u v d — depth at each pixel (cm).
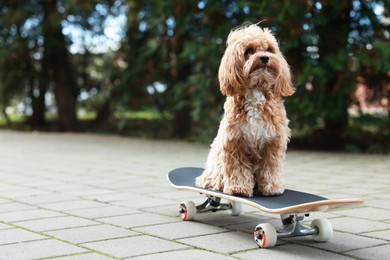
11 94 1753
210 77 1175
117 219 489
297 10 1022
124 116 1656
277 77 420
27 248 388
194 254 374
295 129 1163
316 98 1064
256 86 419
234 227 461
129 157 1012
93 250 384
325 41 1096
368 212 520
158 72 1466
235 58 418
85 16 1537
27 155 1050
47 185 693
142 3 1394
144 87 1507
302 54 1092
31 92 1795
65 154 1067
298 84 1033
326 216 503
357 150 1116
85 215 506
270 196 425
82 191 646
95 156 1031
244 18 1135
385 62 1037
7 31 1641
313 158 1000
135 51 1502
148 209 537
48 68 1723
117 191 646
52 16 1559
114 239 416
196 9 1199
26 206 551
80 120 1908
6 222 475
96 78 1723
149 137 1470
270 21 1063
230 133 426
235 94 425
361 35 1129
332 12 1070
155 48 1320
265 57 410
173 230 447
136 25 1455
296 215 407
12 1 1627
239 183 429
